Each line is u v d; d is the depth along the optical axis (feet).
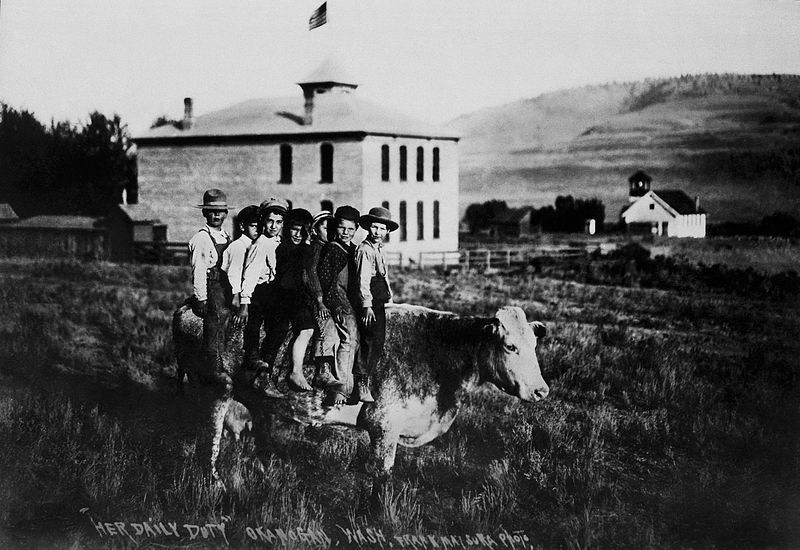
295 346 26.78
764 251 90.38
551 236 120.98
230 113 115.55
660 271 87.81
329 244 26.84
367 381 26.58
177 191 116.06
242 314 27.50
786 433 36.35
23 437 33.37
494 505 28.43
